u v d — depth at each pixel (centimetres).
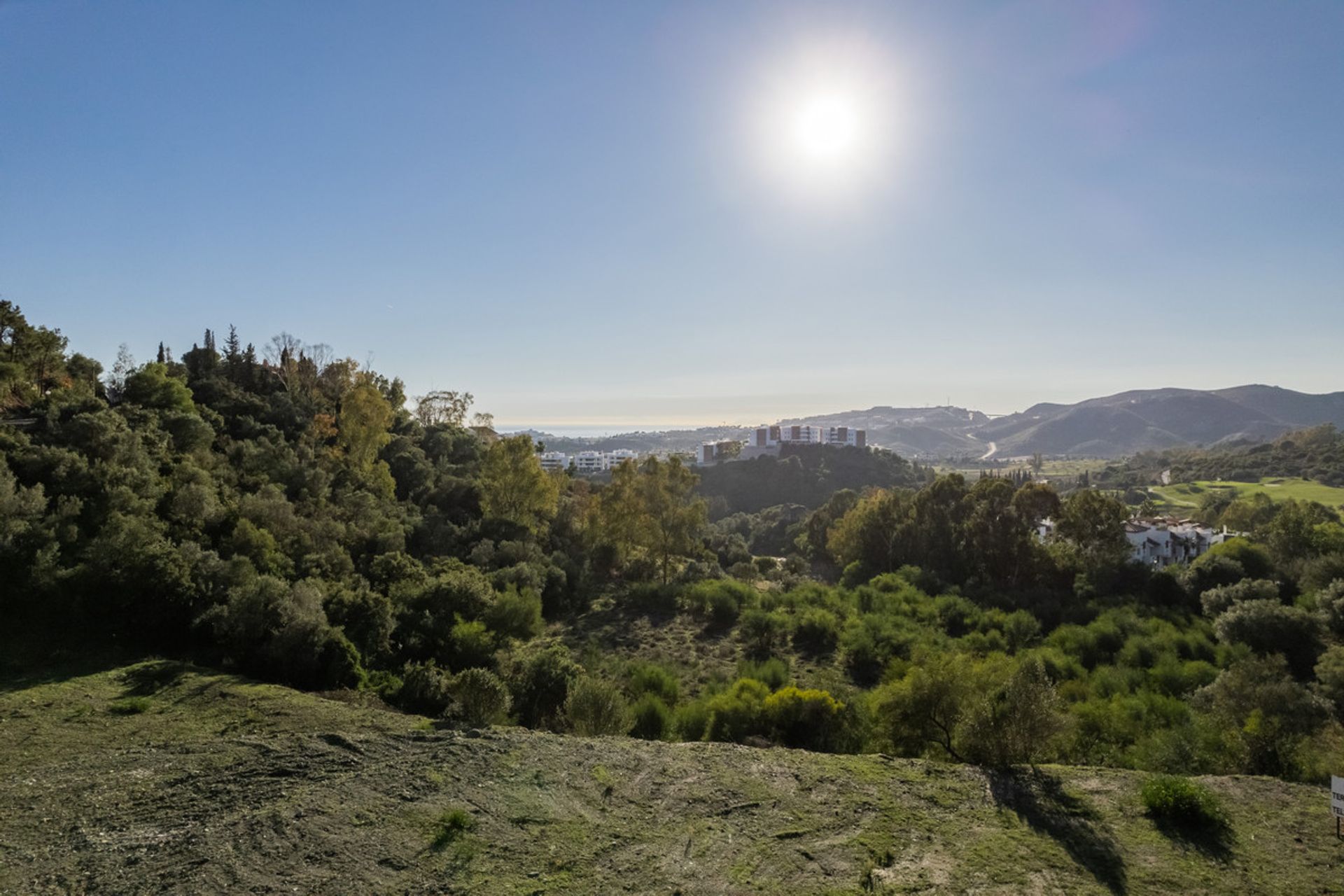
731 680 2638
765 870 921
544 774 1173
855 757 1334
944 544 4912
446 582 2489
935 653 2722
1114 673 2634
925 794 1159
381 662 2030
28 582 1705
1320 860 958
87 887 794
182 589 1870
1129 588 4216
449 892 834
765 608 3797
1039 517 4706
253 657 1747
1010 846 991
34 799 984
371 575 2730
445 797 1059
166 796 1010
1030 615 3588
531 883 866
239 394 4838
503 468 4672
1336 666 2227
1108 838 1018
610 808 1077
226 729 1291
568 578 4072
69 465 2266
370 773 1121
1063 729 1335
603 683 1658
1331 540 4200
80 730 1245
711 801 1118
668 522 4847
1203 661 2750
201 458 3175
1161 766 1521
